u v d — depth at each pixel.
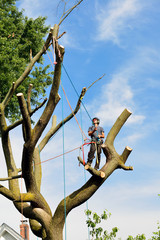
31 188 10.35
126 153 10.20
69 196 10.16
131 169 10.17
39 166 12.18
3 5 17.97
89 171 9.50
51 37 9.65
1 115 11.33
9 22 17.12
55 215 10.20
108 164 10.01
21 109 8.98
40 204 10.38
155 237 14.25
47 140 12.86
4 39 16.20
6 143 11.57
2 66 15.95
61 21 9.70
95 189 9.91
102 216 14.55
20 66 16.48
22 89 16.22
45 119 9.49
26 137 9.41
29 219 11.53
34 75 17.25
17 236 13.94
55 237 10.17
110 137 10.33
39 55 11.87
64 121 11.98
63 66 9.48
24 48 17.17
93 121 9.75
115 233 14.41
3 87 15.97
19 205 10.55
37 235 11.32
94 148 9.44
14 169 11.45
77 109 10.76
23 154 9.63
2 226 13.89
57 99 9.56
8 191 10.30
